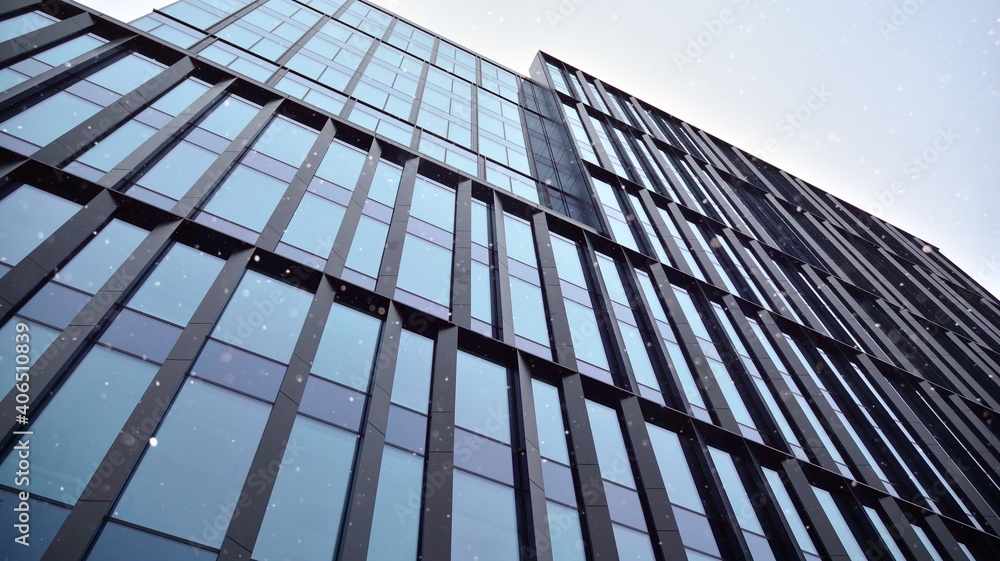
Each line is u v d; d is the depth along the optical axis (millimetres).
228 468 9477
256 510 8906
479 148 27109
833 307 30031
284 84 21266
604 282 20797
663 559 12516
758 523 15008
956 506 19891
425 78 30609
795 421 19266
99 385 9461
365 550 9359
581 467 13273
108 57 16562
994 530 19406
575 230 22656
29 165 11938
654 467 14336
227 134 16703
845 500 17406
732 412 18578
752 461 16234
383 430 11383
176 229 12672
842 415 22047
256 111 18406
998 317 44562
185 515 8586
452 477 11375
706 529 14141
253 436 10141
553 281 19078
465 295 16094
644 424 15367
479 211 20812
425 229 18203
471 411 13328
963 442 24328
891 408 23609
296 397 10953
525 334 16797
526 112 35531
